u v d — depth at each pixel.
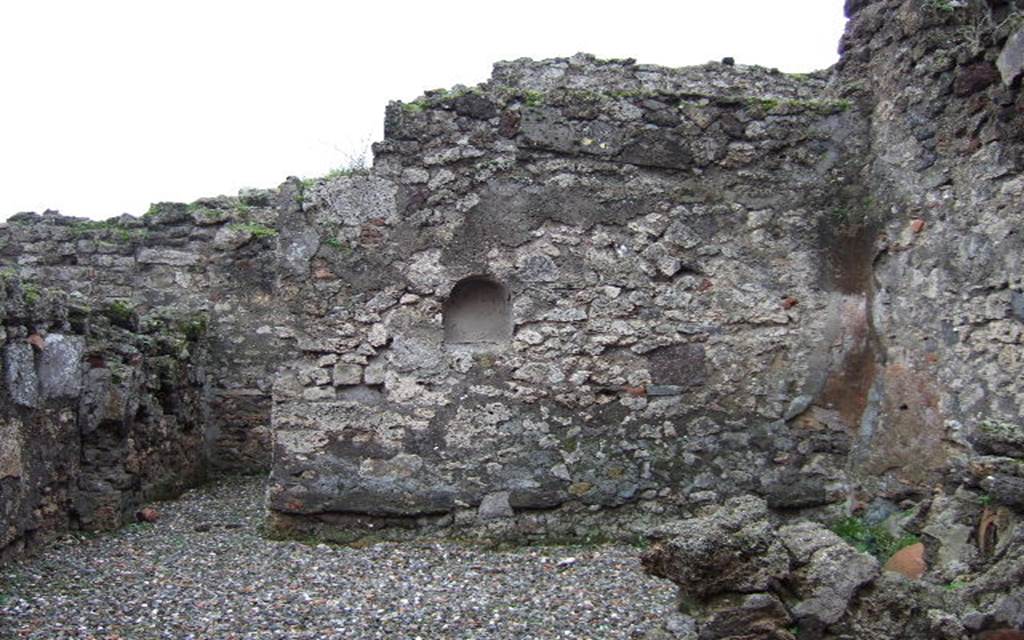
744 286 7.17
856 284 7.20
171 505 8.89
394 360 6.86
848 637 3.87
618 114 7.13
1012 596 3.91
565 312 7.02
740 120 7.23
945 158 6.32
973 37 6.11
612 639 4.71
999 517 4.41
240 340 11.52
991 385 5.81
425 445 6.85
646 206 7.13
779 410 7.12
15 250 11.66
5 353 6.05
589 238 7.07
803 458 7.10
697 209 7.16
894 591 3.93
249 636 4.73
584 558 6.43
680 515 6.99
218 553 6.52
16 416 6.21
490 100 7.01
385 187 6.92
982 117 5.96
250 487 10.33
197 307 11.55
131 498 8.00
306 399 6.82
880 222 7.00
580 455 6.96
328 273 6.88
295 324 6.87
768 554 3.96
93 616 5.04
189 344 10.42
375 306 6.88
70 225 11.81
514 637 4.75
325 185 6.90
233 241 11.58
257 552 6.50
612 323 7.05
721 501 7.02
